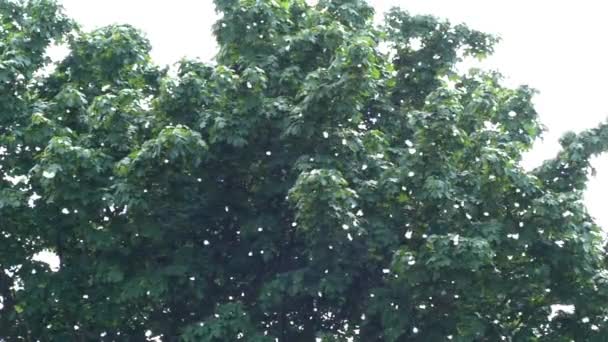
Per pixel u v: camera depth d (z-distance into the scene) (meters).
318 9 17.11
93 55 16.64
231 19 15.81
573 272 14.72
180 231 15.72
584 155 15.58
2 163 15.66
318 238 14.25
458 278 13.77
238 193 15.97
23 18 16.81
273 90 15.73
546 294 15.10
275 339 14.77
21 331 16.33
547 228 14.35
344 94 14.34
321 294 14.89
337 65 14.34
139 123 15.22
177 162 14.29
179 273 14.88
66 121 15.71
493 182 14.38
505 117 16.08
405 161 14.30
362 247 14.99
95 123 14.99
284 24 16.23
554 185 15.70
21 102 15.55
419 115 14.24
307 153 15.14
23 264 15.82
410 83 17.42
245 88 14.89
